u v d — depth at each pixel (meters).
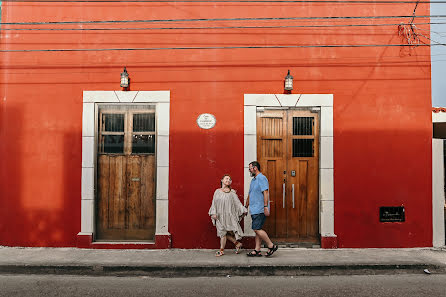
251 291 5.14
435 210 7.18
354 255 6.57
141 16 7.41
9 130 7.29
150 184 7.32
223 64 7.29
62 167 7.24
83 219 7.17
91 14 7.42
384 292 5.09
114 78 7.31
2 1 7.42
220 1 7.39
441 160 7.23
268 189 6.61
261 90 7.25
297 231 7.25
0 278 5.75
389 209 7.18
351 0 7.39
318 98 7.23
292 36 7.32
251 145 7.18
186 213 7.17
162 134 7.23
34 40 7.40
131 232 7.29
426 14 7.36
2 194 7.24
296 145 7.32
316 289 5.21
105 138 7.37
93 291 5.16
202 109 7.26
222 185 6.77
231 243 7.14
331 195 7.15
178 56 7.31
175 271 5.96
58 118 7.29
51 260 6.26
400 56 7.30
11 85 7.33
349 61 7.29
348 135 7.21
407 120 7.24
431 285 5.38
